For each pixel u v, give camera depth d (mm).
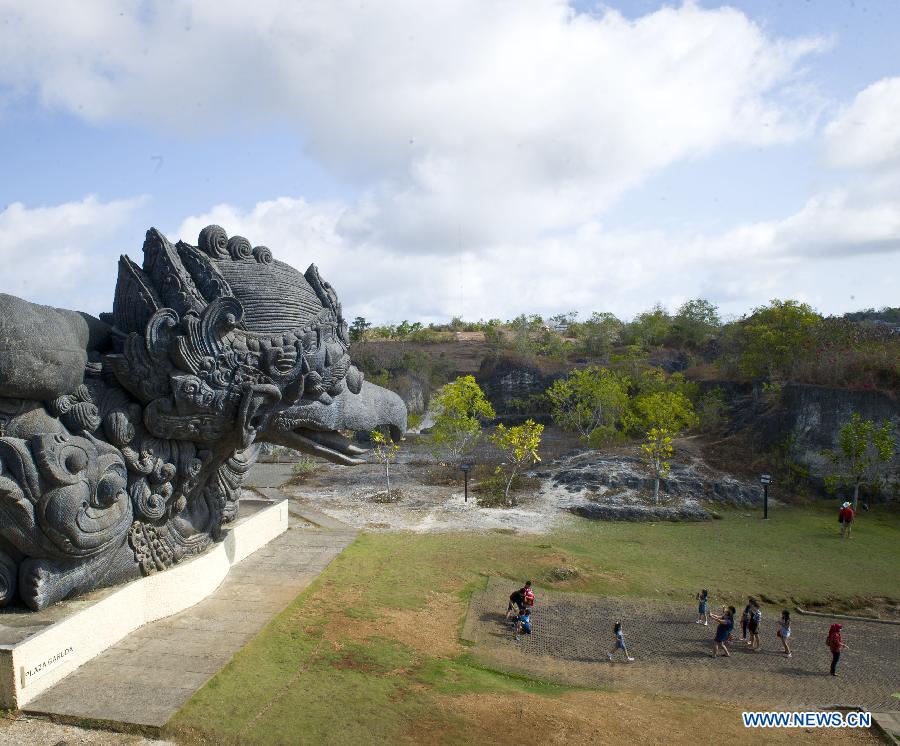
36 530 10641
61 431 11125
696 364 54375
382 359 57500
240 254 13500
